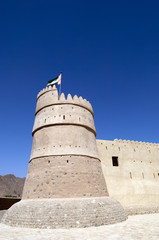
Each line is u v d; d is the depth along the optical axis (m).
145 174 26.42
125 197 23.27
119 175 24.47
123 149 26.66
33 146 19.66
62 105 19.94
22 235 10.56
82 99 21.97
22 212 13.74
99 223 13.31
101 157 24.39
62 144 17.48
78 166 16.56
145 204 23.89
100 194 16.77
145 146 28.78
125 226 13.24
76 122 19.12
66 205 13.57
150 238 9.79
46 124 18.84
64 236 10.28
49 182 15.44
